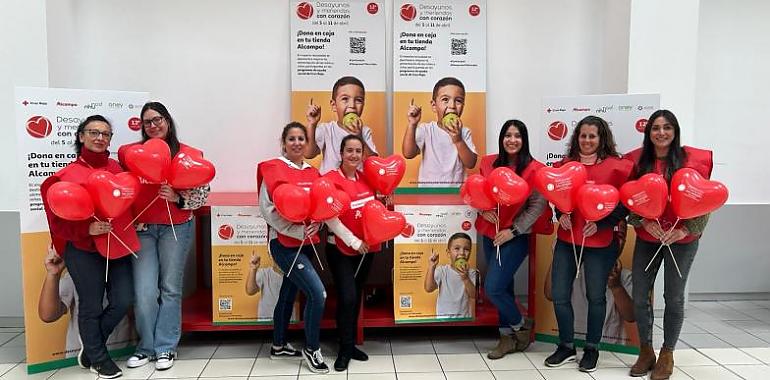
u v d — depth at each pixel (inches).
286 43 146.4
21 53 127.7
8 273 136.7
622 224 114.5
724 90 159.0
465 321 121.5
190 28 144.5
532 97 152.2
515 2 149.8
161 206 107.0
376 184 108.8
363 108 144.3
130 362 109.7
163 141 100.3
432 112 145.5
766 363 113.7
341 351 109.6
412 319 120.3
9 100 130.3
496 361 114.5
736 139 160.2
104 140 100.4
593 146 106.6
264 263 118.2
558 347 114.1
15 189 135.2
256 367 110.7
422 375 106.5
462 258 120.3
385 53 145.9
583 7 151.2
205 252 147.2
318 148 143.9
